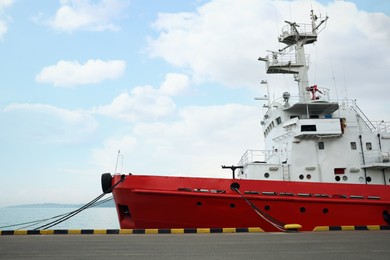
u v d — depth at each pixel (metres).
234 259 6.96
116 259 7.05
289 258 7.08
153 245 9.16
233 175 15.84
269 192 13.78
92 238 11.05
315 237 10.87
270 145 19.33
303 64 19.38
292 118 17.27
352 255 7.44
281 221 13.55
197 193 13.30
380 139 16.75
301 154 16.06
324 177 15.90
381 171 16.17
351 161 16.25
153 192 13.29
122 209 14.38
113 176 14.20
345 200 13.88
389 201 14.14
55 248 8.73
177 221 13.45
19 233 12.59
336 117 18.05
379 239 10.28
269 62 19.45
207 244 9.28
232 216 13.45
